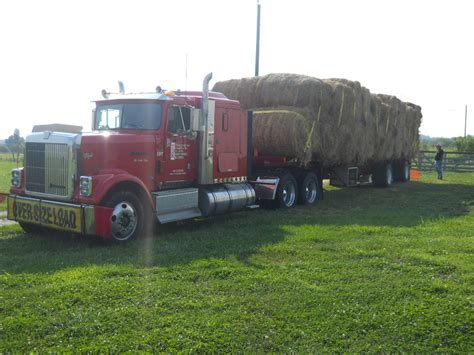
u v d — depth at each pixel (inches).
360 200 570.6
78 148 309.1
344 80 558.6
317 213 456.8
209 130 382.9
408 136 824.3
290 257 275.7
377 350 159.3
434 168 1164.5
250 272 240.8
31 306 190.1
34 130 341.1
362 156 606.9
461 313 185.5
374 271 244.8
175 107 362.0
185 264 255.0
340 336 168.7
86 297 199.2
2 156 1754.4
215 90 555.5
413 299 203.2
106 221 300.2
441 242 311.1
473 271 243.9
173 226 382.3
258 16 760.3
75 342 161.0
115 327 172.1
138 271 241.4
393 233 343.9
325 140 523.2
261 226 371.9
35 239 328.8
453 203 543.2
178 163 368.2
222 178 403.9
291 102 503.5
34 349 156.0
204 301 198.5
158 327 172.6
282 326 175.9
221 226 377.1
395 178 846.5
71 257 272.4
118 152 328.5
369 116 623.8
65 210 304.0
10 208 338.6
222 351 156.7
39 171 324.2
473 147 1734.7
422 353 157.9
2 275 231.6
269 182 473.7
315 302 198.4
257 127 488.4
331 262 263.1
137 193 330.3
